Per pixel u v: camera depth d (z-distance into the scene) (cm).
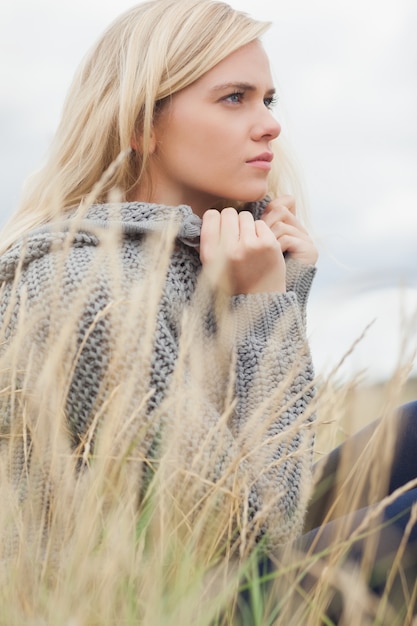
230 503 143
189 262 192
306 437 146
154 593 119
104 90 213
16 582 129
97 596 124
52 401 147
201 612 127
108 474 142
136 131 210
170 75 202
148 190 212
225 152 203
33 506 146
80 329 162
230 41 200
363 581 131
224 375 179
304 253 218
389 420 137
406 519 146
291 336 183
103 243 155
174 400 143
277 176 251
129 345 157
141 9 215
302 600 140
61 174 212
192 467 140
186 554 126
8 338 170
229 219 194
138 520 138
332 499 179
